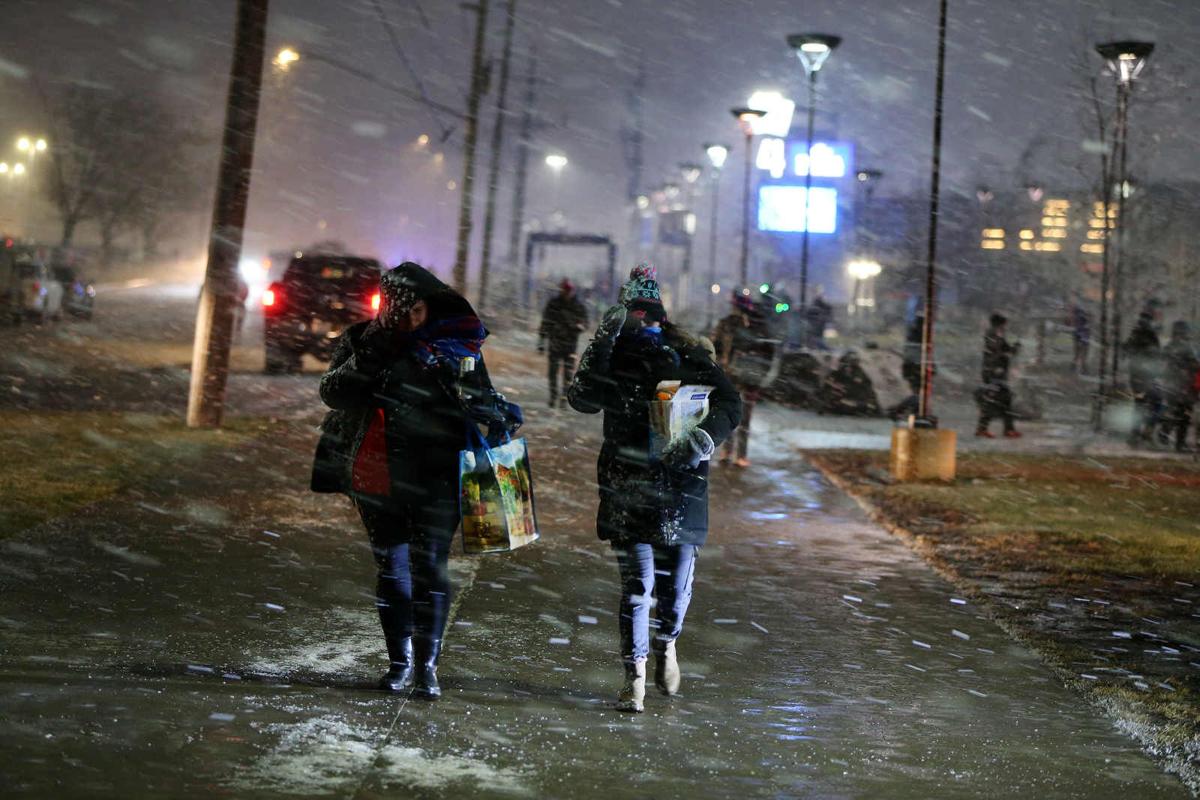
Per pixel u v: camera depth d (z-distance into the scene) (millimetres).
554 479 19422
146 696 7699
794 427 31984
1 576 10734
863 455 25297
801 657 9703
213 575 11320
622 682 8750
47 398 26062
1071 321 48844
